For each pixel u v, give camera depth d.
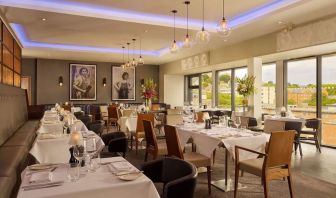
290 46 7.02
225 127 5.03
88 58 13.09
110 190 1.87
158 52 12.40
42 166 2.35
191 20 7.32
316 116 7.83
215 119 9.02
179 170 2.34
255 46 8.26
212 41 8.81
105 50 11.61
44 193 1.75
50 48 10.64
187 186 2.00
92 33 8.37
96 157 2.65
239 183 4.30
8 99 5.43
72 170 2.24
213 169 5.07
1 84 4.99
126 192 1.91
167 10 6.50
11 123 5.52
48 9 5.91
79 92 13.68
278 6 6.02
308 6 5.53
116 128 10.46
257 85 8.39
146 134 4.99
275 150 3.29
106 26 7.27
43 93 13.07
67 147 4.01
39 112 9.61
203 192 3.91
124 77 14.54
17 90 7.02
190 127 5.00
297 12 5.90
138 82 14.84
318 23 6.30
